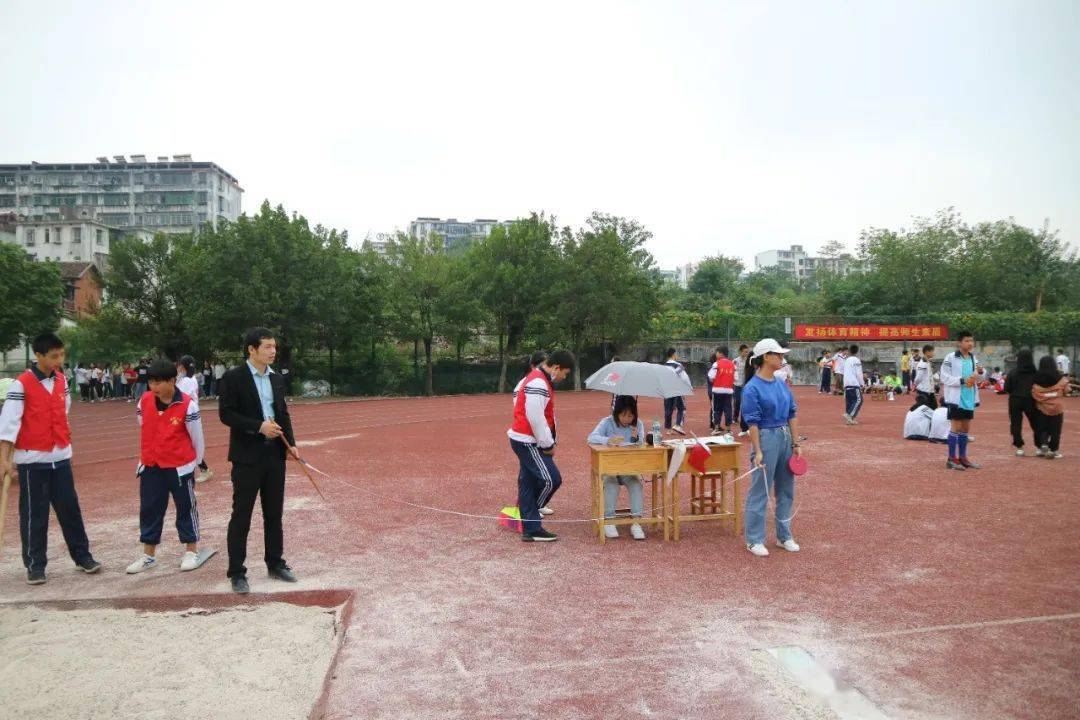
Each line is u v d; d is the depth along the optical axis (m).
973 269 42.22
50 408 5.69
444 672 4.04
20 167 94.56
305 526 7.35
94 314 33.66
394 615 4.89
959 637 4.43
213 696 3.77
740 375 15.37
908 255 42.44
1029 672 3.96
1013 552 6.23
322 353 33.81
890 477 9.74
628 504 8.49
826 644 4.35
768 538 6.84
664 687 3.83
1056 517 7.47
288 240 28.20
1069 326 33.62
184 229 93.81
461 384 34.12
